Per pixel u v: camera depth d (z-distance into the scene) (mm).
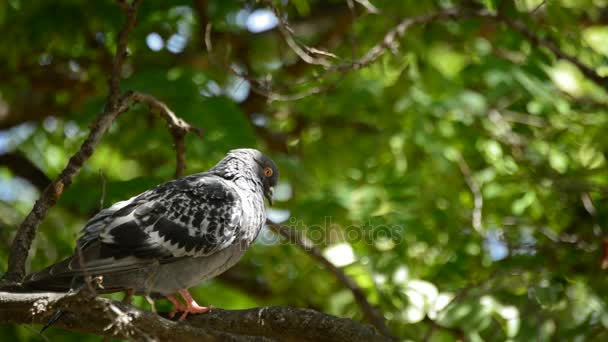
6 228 11742
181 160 9297
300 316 6891
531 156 12969
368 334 6680
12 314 6867
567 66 14688
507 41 13258
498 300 9492
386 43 10430
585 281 11156
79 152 7969
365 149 14383
